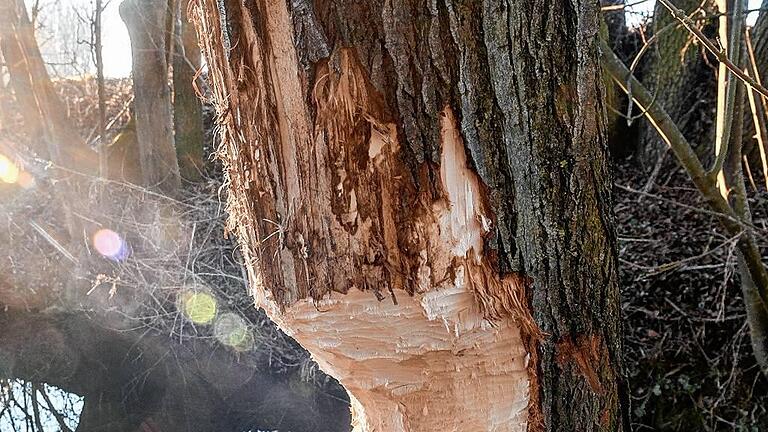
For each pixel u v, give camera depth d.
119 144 5.50
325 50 0.96
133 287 4.77
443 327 1.12
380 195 1.02
